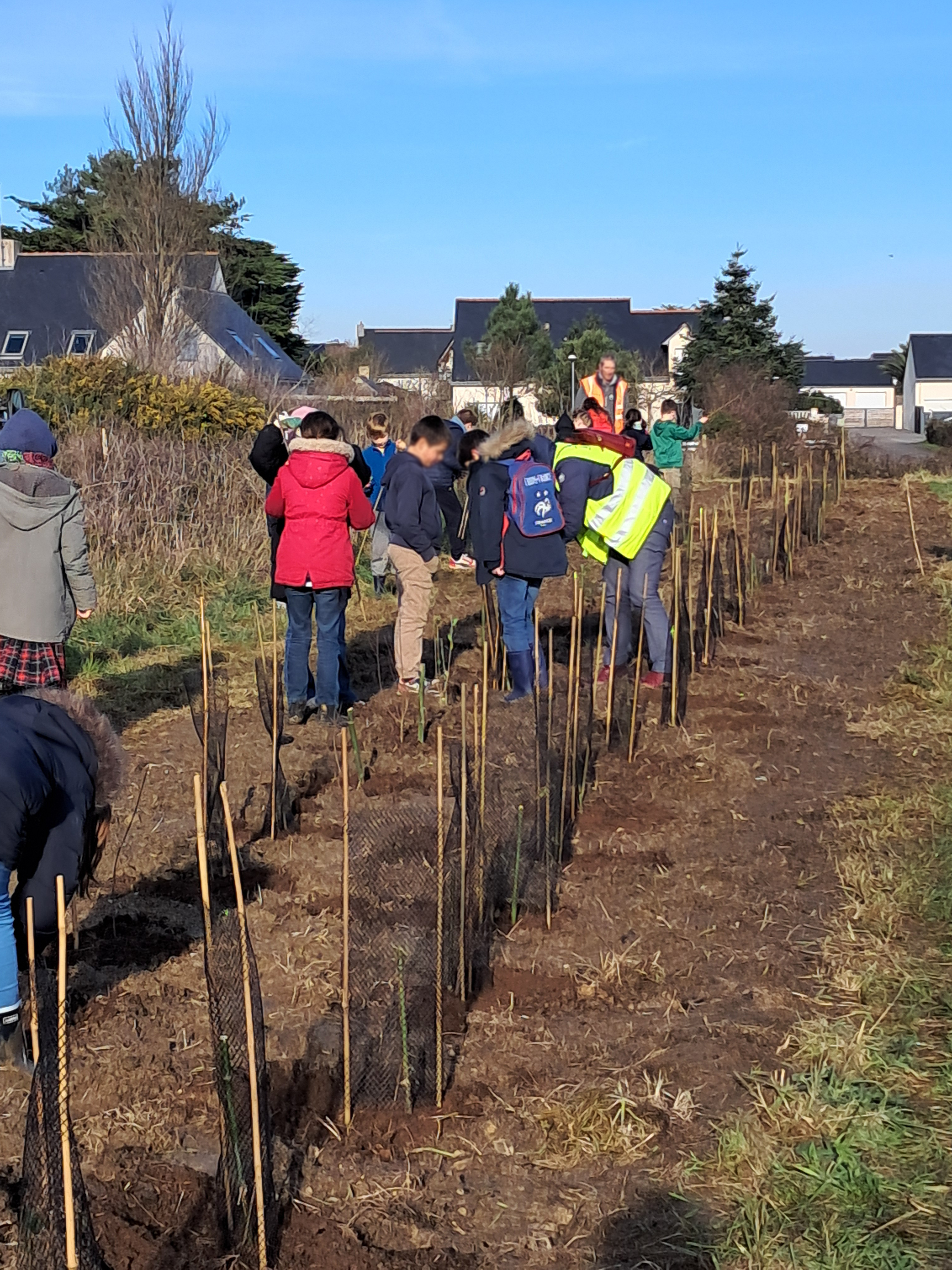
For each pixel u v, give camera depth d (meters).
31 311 34.50
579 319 55.81
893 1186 3.04
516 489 6.56
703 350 35.09
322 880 4.91
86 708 3.51
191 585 10.54
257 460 6.84
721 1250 2.84
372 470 10.28
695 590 9.97
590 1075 3.54
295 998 3.93
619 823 5.55
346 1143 3.26
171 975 4.10
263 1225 2.77
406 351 60.31
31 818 3.21
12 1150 3.18
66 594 5.65
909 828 5.38
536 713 5.07
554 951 4.32
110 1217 2.90
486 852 4.38
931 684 7.77
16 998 3.32
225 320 32.25
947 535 12.99
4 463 5.42
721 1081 3.50
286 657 6.86
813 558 12.14
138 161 28.19
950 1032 3.72
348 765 6.11
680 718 6.99
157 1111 3.36
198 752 6.46
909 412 66.81
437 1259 2.84
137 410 15.84
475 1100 3.46
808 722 7.01
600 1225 2.95
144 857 5.05
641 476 7.09
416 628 7.12
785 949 4.31
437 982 3.61
